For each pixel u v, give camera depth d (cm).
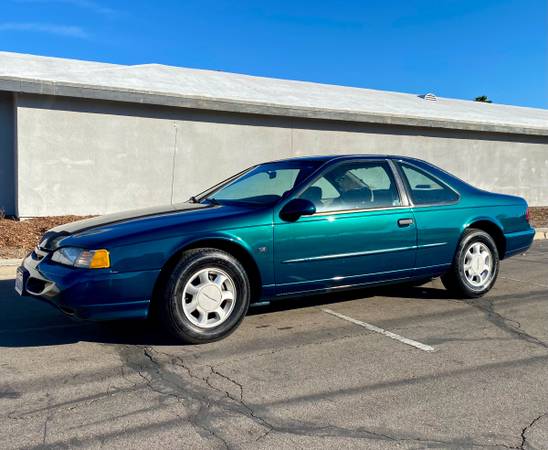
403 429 325
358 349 465
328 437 316
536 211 1684
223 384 392
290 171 559
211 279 473
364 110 1507
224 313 479
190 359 442
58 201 1193
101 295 435
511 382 394
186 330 460
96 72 1410
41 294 452
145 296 448
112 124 1230
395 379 401
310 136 1450
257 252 486
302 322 543
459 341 486
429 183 603
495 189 1772
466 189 628
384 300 626
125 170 1252
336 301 622
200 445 307
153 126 1270
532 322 543
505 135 1772
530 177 1836
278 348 467
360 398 368
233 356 448
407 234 561
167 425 330
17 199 1164
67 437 316
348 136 1503
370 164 568
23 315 576
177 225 466
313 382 396
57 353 458
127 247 443
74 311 438
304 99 1534
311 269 512
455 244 600
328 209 523
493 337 496
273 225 493
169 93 1241
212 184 1342
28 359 444
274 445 307
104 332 513
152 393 378
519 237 659
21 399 368
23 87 1105
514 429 325
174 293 454
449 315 567
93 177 1222
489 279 632
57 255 462
